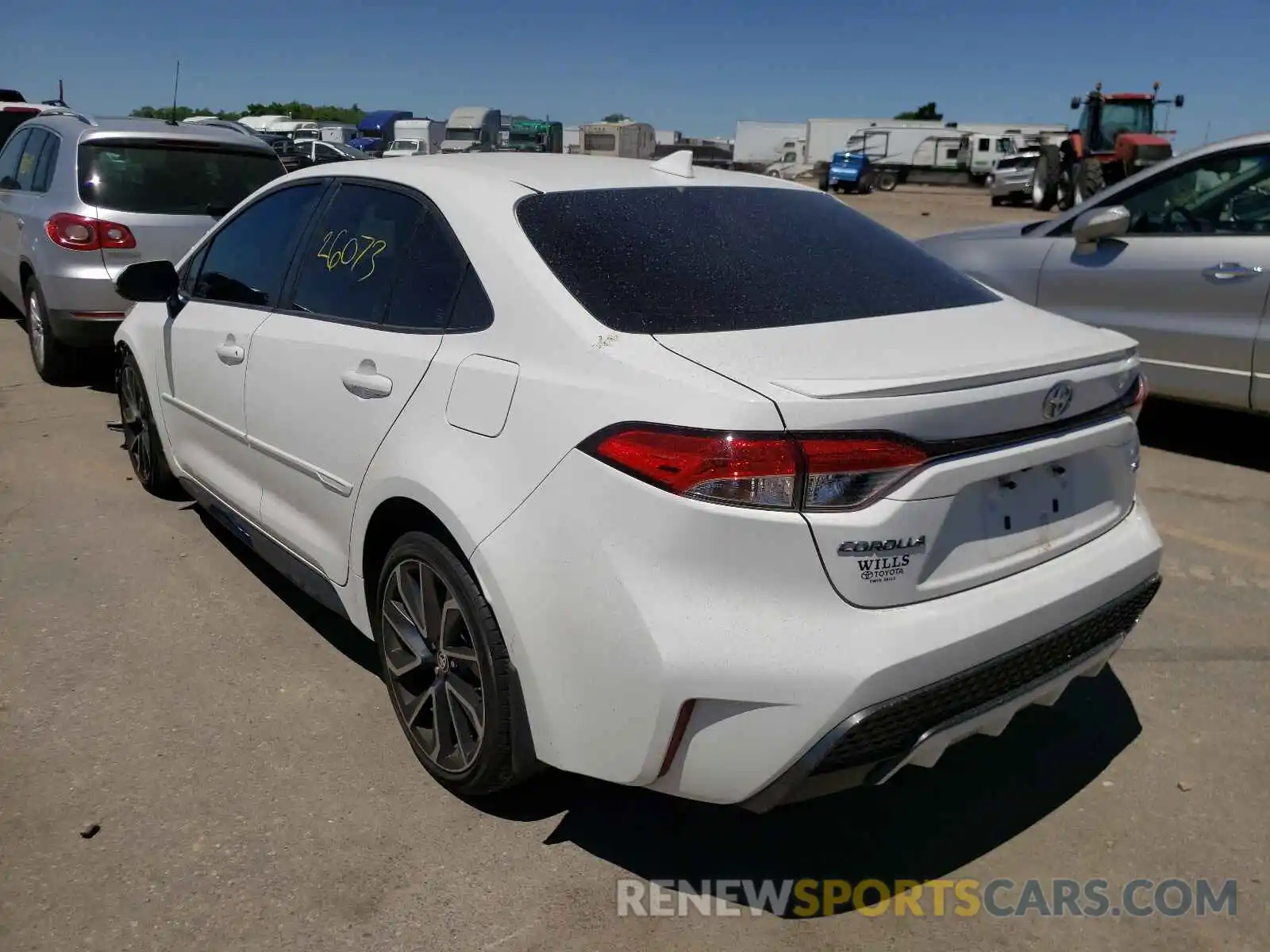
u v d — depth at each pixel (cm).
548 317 256
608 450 230
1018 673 247
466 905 251
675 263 276
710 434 218
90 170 663
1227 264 541
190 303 427
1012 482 248
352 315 321
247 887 254
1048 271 612
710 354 237
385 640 306
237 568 436
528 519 244
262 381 354
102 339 672
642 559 224
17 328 921
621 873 263
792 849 273
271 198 395
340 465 311
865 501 220
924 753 233
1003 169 3191
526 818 282
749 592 219
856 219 340
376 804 287
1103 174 2544
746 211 314
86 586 415
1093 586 259
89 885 254
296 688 345
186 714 328
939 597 232
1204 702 341
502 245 276
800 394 219
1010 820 285
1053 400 247
